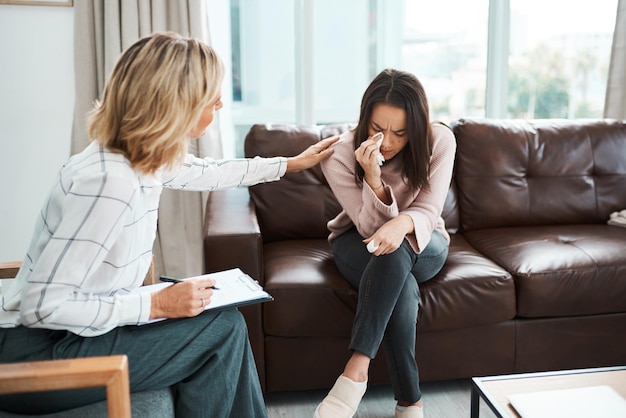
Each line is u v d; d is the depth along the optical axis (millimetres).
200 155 2766
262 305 1953
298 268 2049
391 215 1881
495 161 2504
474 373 2061
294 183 2416
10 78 2729
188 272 2900
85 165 1230
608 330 2107
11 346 1257
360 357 1697
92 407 1258
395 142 1885
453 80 3191
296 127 2496
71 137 2746
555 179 2543
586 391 1375
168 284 1513
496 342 2047
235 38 3004
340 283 1965
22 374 1036
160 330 1352
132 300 1292
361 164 1855
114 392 1062
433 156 1981
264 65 3053
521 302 2018
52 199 1255
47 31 2711
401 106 1826
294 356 1993
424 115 1857
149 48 1253
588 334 2096
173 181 1708
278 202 2404
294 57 3061
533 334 2066
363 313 1732
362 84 3145
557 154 2547
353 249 1965
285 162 1939
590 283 2033
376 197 1864
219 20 2885
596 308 2068
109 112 1248
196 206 2857
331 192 2436
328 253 2223
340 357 2004
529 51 3184
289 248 2275
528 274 2006
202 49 1305
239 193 2523
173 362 1342
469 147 2514
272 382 2014
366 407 2018
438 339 2012
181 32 2662
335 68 3111
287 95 3107
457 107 3229
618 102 3012
